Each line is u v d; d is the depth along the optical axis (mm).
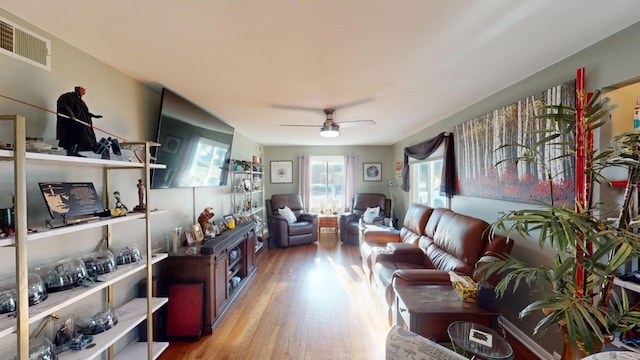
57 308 1181
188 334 2295
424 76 2170
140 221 2232
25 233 1027
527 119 2160
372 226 4746
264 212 6570
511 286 2281
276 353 2148
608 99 1252
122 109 2047
